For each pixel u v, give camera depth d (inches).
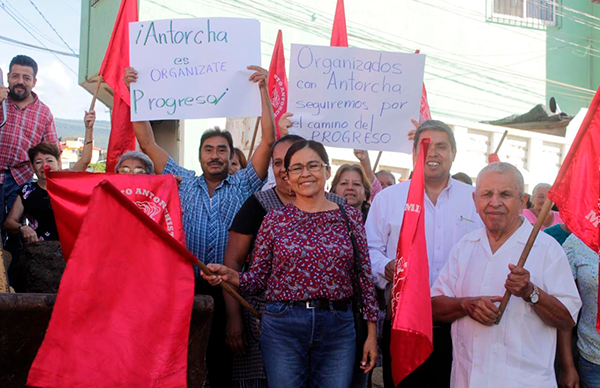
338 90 197.9
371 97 198.2
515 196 139.5
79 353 113.7
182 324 123.7
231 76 187.8
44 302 117.0
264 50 549.3
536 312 136.2
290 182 143.8
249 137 393.7
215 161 177.9
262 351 138.0
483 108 674.8
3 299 113.8
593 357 157.2
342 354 136.1
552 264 138.6
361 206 203.3
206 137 180.7
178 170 186.9
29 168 253.8
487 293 141.5
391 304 152.8
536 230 133.1
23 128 252.2
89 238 119.2
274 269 138.2
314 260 135.2
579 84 724.0
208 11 519.5
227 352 162.7
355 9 611.2
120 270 121.6
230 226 167.3
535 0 697.0
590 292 158.1
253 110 186.9
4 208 245.3
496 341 137.2
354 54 198.1
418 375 160.2
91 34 536.7
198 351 129.5
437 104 653.3
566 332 157.2
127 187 143.3
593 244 135.6
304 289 134.1
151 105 187.6
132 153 173.6
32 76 254.4
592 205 136.0
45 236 209.9
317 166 141.8
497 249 143.8
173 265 127.9
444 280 151.1
